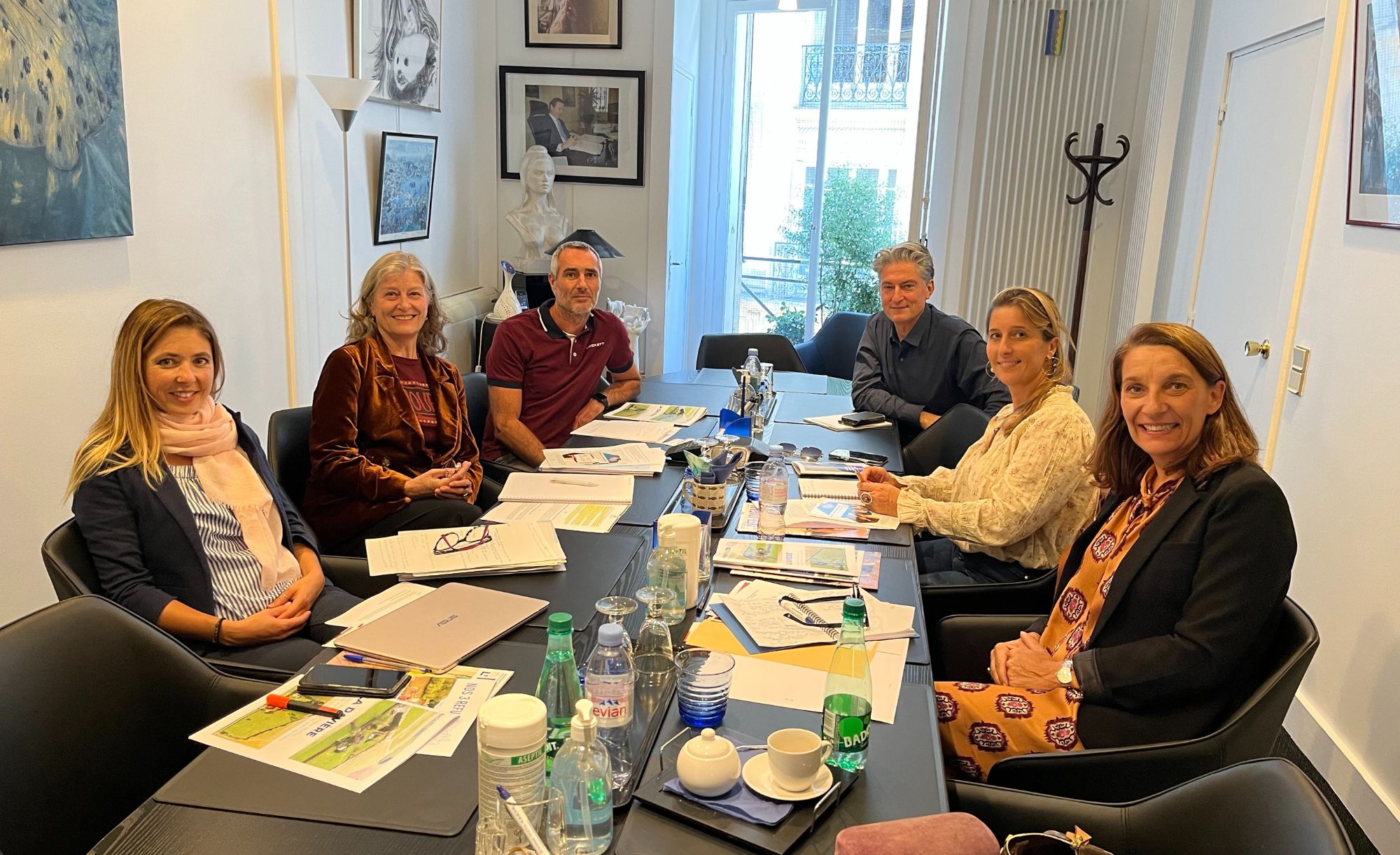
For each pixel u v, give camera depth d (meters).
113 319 2.79
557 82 5.57
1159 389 1.70
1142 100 5.26
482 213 5.84
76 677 1.42
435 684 1.44
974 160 5.47
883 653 1.61
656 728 1.35
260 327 3.57
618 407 3.58
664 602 1.58
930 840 1.03
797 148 6.50
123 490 1.91
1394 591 2.30
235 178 3.37
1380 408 2.44
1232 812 1.23
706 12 6.41
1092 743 1.66
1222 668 1.58
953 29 5.30
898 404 3.57
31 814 1.31
